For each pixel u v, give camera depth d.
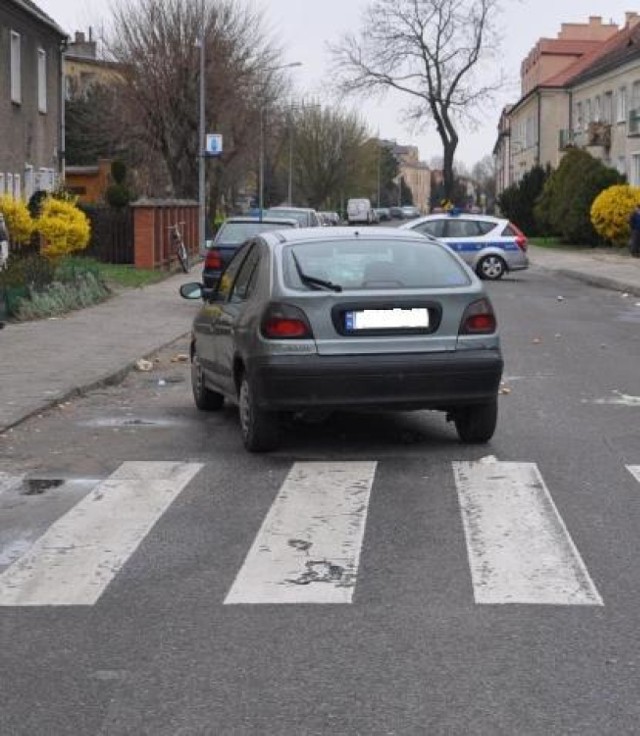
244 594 5.63
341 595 5.60
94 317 19.50
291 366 8.36
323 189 102.31
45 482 8.11
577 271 33.69
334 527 6.80
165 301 22.84
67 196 30.11
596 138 54.91
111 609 5.46
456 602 5.48
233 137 49.69
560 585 5.72
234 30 48.28
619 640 4.98
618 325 19.62
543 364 14.32
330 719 4.20
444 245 9.30
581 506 7.28
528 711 4.26
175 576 5.95
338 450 9.02
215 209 50.22
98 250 31.58
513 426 10.01
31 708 4.34
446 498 7.48
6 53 31.84
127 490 7.82
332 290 8.52
